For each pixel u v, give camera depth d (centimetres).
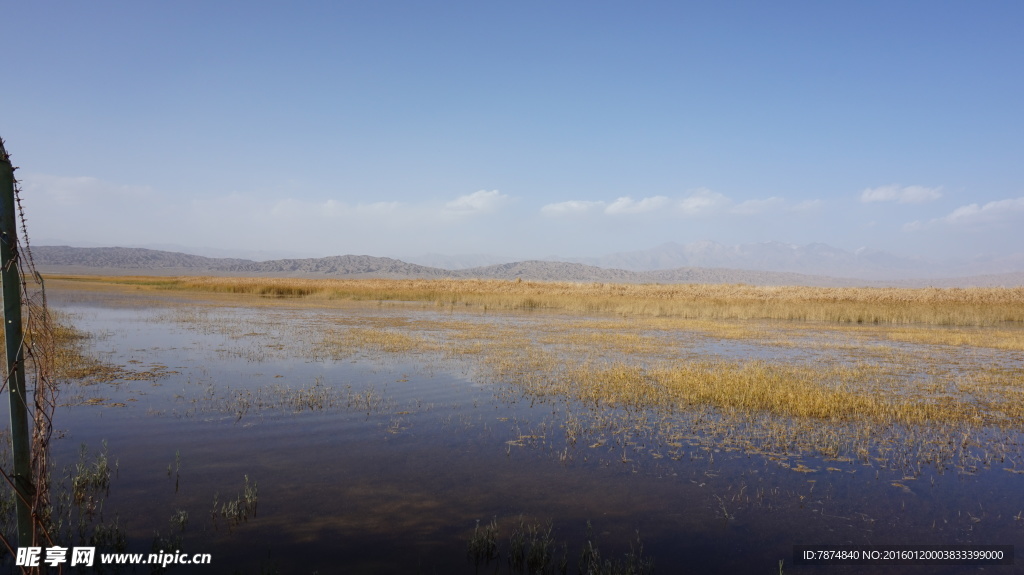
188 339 1992
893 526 628
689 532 603
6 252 365
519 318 3241
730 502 681
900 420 1055
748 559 550
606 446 879
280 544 553
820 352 2005
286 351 1742
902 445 905
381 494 680
